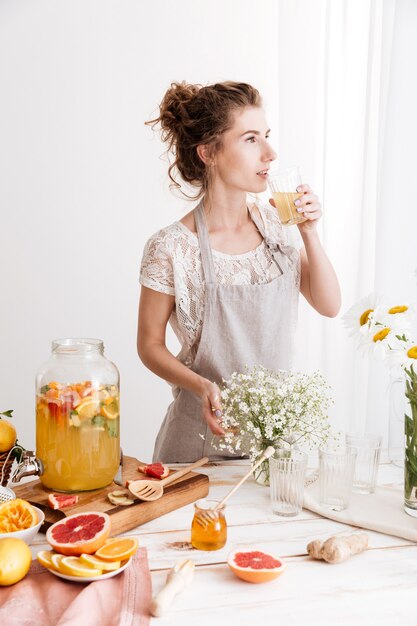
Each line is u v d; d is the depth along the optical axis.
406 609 1.13
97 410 1.45
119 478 1.56
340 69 2.84
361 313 1.48
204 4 3.39
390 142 2.72
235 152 1.87
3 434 1.51
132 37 3.41
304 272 2.06
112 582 1.17
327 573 1.24
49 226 3.52
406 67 2.69
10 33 3.36
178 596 1.15
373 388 2.84
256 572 1.18
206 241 1.95
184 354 2.03
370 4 2.77
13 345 3.58
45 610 1.10
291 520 1.46
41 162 3.47
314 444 1.65
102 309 3.60
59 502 1.41
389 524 1.39
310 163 2.92
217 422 1.67
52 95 3.42
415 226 2.75
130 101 3.46
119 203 3.53
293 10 2.86
